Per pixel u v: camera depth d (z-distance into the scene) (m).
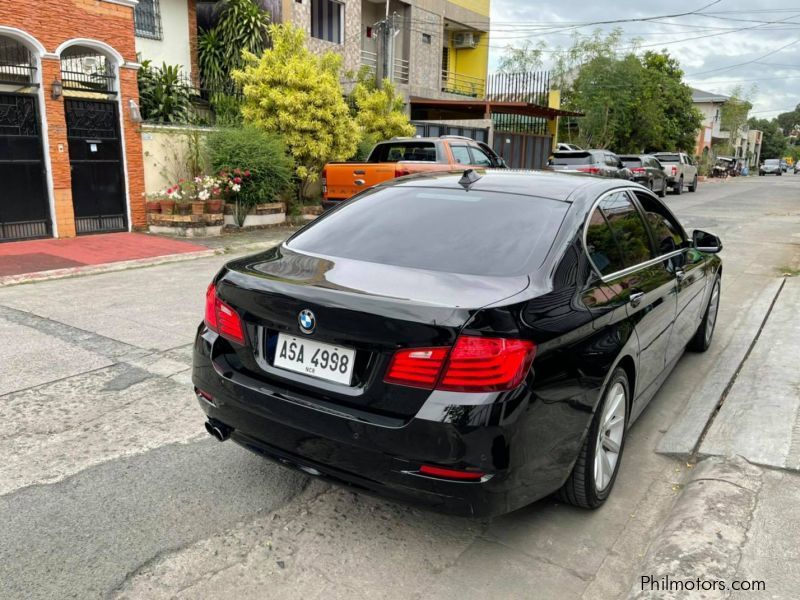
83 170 11.27
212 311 3.08
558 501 3.28
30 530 2.93
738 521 2.91
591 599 2.57
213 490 3.32
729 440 3.73
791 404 4.20
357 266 2.97
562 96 34.91
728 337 6.00
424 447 2.39
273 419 2.73
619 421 3.32
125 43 11.38
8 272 8.42
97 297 7.40
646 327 3.43
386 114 17.81
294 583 2.63
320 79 14.20
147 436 3.91
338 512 3.16
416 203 3.54
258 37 17.05
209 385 3.02
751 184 38.69
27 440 3.82
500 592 2.60
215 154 12.56
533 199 3.36
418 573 2.71
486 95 29.77
